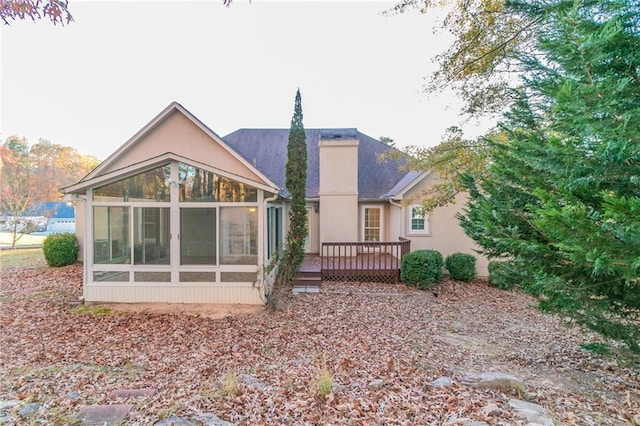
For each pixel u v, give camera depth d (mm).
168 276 8141
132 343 5859
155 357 5258
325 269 10727
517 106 5168
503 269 5152
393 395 3746
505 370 4750
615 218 2572
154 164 7938
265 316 7379
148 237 8117
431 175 12211
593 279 3754
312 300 8688
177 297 8125
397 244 10805
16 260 14344
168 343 5867
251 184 7945
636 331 3855
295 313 7605
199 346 5727
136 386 4184
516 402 3562
